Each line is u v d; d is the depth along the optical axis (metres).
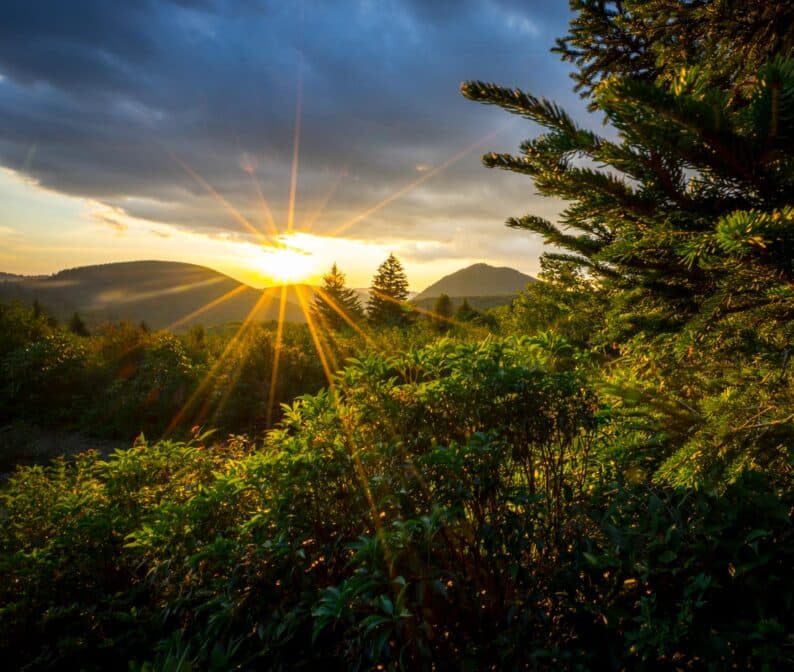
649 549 1.89
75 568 2.75
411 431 2.55
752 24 1.66
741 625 1.67
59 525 2.90
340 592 1.83
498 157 1.08
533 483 2.51
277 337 12.46
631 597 1.98
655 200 0.94
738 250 0.82
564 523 2.32
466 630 2.11
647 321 1.32
